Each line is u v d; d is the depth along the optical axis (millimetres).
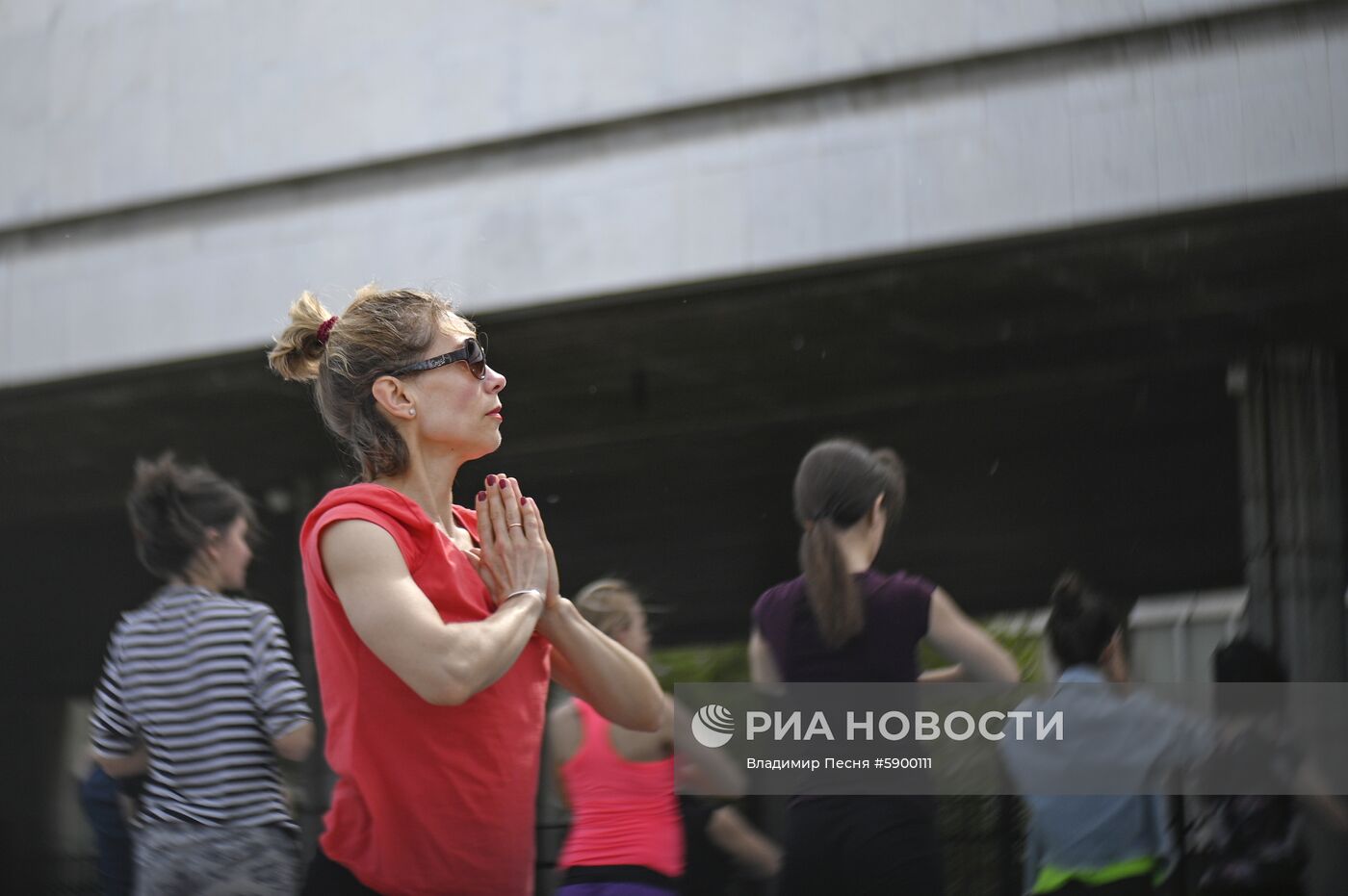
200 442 8156
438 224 7551
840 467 5434
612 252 7180
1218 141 6133
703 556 6566
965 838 5098
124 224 8289
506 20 7410
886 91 6734
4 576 8484
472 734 3619
